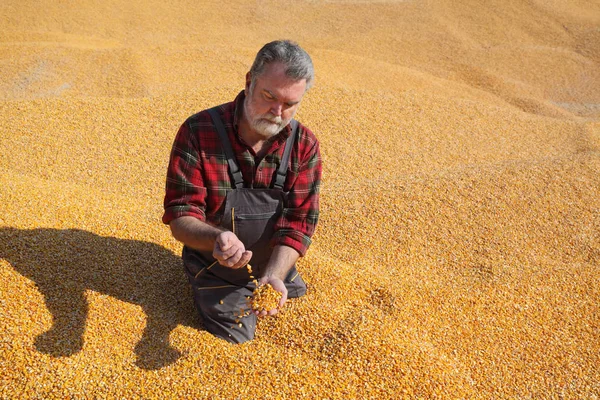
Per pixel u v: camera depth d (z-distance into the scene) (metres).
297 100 2.52
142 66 9.39
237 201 2.80
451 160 6.62
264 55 2.45
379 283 3.64
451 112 7.79
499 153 6.99
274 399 2.61
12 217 3.42
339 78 9.67
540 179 5.50
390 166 6.27
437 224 4.68
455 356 3.25
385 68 10.91
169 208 2.73
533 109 10.64
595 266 4.44
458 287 3.97
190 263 3.04
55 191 4.18
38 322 2.73
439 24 14.96
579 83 12.44
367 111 7.34
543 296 3.94
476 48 13.78
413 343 3.10
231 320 2.95
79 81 9.05
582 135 7.73
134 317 2.96
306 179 2.91
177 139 2.76
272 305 2.58
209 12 15.49
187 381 2.63
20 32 12.07
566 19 15.60
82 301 2.95
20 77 9.16
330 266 3.67
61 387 2.47
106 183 5.37
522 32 14.95
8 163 5.43
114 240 3.61
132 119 6.52
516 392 3.07
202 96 7.20
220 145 2.74
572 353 3.43
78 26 13.55
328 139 6.61
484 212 4.92
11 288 2.84
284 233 2.88
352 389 2.74
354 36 14.30
